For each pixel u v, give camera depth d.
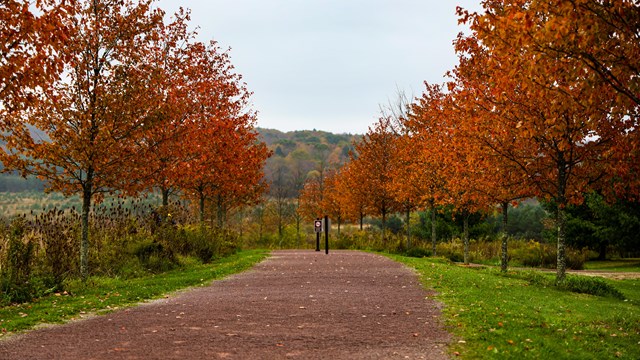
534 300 11.16
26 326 7.73
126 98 12.78
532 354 6.12
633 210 29.41
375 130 31.72
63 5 9.02
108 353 6.04
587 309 10.41
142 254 16.84
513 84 12.91
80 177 12.98
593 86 7.92
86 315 8.77
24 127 11.20
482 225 43.09
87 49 12.79
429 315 8.76
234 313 8.98
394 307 9.64
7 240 11.94
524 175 14.90
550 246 33.06
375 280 14.32
